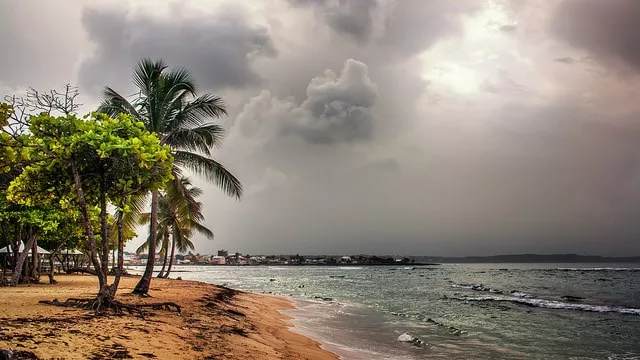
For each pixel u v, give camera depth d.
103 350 6.98
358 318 21.56
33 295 14.51
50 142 10.86
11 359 5.35
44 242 29.34
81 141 10.67
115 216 20.77
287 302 28.88
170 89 18.91
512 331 18.61
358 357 12.20
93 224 24.22
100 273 11.48
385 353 13.04
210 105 19.75
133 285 25.19
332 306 27.70
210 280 68.19
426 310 26.70
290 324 18.28
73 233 24.77
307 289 49.12
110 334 8.28
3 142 9.07
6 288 18.45
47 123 10.95
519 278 87.12
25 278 23.61
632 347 15.19
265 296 31.75
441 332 17.52
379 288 52.03
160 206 38.31
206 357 8.05
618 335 17.78
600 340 16.58
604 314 25.44
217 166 19.73
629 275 101.94
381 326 18.83
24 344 6.48
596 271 138.75
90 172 11.64
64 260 48.91
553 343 15.81
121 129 11.12
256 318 17.53
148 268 18.09
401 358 12.46
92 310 10.93
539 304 30.64
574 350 14.56
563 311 26.80
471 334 17.42
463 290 48.50
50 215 18.17
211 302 18.45
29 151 10.59
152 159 11.07
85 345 7.09
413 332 17.39
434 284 62.75
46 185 11.96
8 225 21.17
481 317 23.50
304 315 22.05
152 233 18.45
